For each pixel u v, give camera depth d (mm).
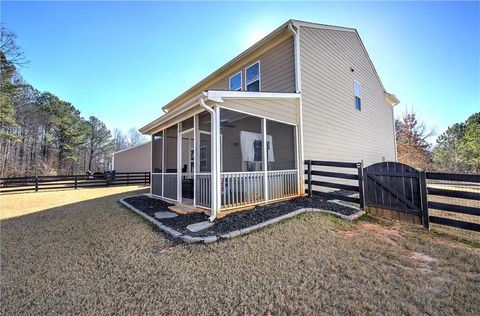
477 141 23188
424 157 22344
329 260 3053
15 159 24984
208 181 5441
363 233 4145
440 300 2201
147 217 5578
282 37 7719
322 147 8039
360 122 10484
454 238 4012
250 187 5645
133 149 23031
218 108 5059
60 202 8930
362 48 11047
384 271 2752
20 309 2344
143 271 2998
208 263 3094
